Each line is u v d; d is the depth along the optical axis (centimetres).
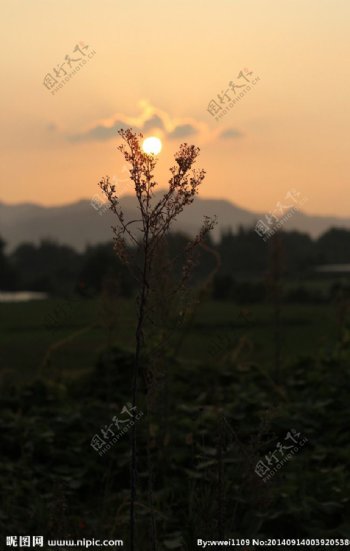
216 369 1162
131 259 572
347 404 1046
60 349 1497
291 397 1117
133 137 559
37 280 6481
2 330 2325
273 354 1598
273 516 753
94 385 1173
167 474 903
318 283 3781
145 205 562
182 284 629
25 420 1018
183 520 786
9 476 898
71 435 988
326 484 824
